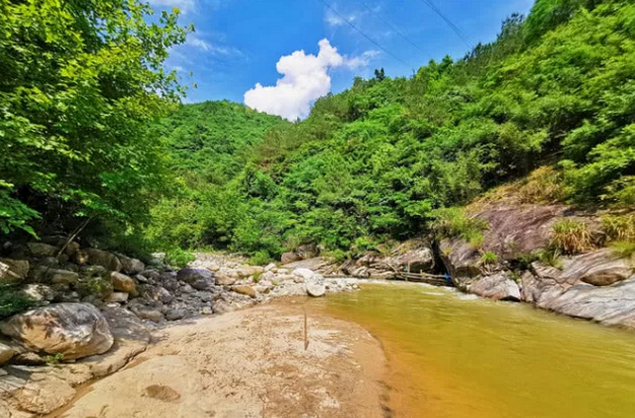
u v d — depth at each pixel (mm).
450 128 21484
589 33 12969
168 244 9461
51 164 4797
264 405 3139
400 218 16969
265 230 24203
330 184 23906
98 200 5070
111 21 5551
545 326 6102
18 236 5508
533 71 15766
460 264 11016
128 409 2916
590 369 4133
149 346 4668
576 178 8961
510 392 3594
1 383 2818
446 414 3148
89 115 4410
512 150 13594
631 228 6809
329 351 4809
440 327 6359
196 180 36969
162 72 6238
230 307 7680
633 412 3133
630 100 8242
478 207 13000
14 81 3920
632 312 5617
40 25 3922
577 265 7355
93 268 5883
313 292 9828
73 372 3424
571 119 11812
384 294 10289
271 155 38312
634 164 7758
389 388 3699
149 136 5852
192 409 2984
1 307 3523
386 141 25812
